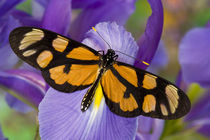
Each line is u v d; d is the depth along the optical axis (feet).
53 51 1.03
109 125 1.01
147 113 1.02
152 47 1.02
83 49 1.03
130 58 1.04
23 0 1.10
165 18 2.21
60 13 1.05
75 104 1.01
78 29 1.09
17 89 1.08
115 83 1.04
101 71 1.05
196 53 1.09
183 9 2.21
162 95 1.02
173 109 1.02
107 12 1.10
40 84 1.08
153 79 1.03
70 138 0.98
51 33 1.02
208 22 1.17
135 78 1.04
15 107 1.25
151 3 1.01
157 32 1.02
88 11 1.09
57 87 1.01
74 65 1.04
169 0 2.20
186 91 1.17
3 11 1.08
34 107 1.09
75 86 1.02
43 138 0.97
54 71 1.02
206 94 1.17
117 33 1.03
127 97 1.03
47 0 1.15
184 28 2.20
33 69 1.08
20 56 1.00
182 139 1.52
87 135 0.99
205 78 1.08
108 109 1.02
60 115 0.99
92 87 1.03
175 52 2.12
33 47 1.01
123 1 1.10
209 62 1.08
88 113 1.01
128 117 1.01
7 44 1.08
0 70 1.08
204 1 2.20
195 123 1.17
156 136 1.13
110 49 1.03
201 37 1.09
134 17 1.91
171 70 2.02
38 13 1.15
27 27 1.00
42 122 0.98
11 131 1.86
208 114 1.17
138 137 1.11
